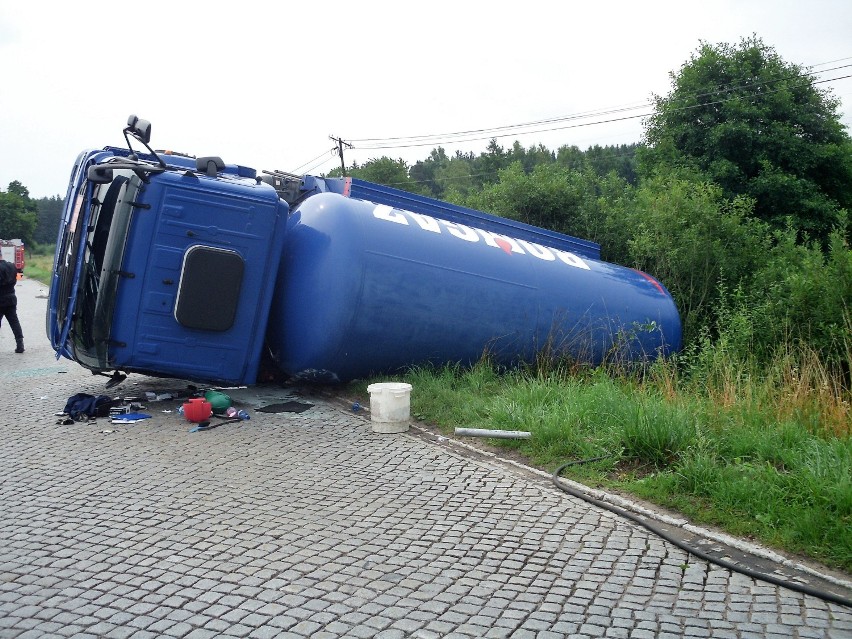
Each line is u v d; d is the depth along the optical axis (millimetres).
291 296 9172
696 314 13406
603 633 3859
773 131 22016
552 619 3998
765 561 4828
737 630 3910
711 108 22984
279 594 4207
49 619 3857
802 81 22828
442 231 10289
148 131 8031
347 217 9211
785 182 20953
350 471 6609
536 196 17297
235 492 5949
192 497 5805
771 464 6188
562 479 6422
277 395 9727
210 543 4918
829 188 23016
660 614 4082
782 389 7598
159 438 7473
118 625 3816
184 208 8383
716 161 22016
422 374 9734
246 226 8664
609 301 11648
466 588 4359
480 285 10141
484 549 4953
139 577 4387
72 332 8695
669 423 6781
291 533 5137
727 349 9773
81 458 6762
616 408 7645
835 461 5738
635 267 14938
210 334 8641
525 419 7754
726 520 5363
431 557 4797
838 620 4031
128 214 8242
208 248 8445
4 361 12711
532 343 10734
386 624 3898
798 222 20750
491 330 10281
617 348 11367
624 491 6086
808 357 8703
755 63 23609
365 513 5574
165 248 8344
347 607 4078
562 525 5418
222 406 8398
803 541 4938
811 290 10891
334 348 9055
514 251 11039
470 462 6969
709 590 4395
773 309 11023
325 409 8984
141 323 8336
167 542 4914
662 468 6590
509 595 4277
